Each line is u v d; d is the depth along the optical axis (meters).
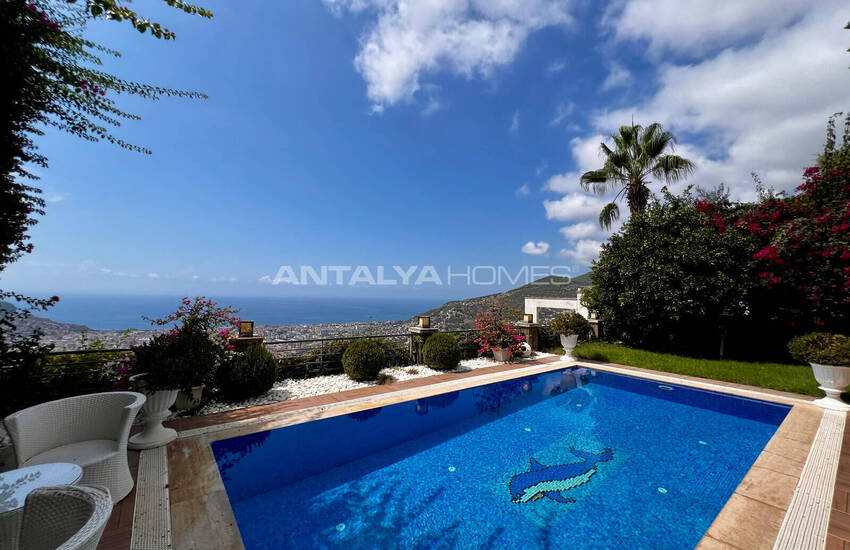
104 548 2.04
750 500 2.77
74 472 1.81
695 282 7.97
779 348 8.24
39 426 2.46
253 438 3.97
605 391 6.37
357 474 3.33
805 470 3.26
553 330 9.14
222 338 4.97
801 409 5.14
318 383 6.07
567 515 2.72
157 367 3.43
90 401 2.74
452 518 2.68
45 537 1.26
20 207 3.45
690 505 2.83
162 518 2.37
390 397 5.43
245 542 2.32
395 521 2.62
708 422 4.83
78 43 3.23
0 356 3.50
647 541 2.39
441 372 7.23
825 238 7.11
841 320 7.13
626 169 10.76
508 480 3.27
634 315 9.32
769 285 7.58
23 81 3.01
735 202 9.76
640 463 3.61
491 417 4.98
